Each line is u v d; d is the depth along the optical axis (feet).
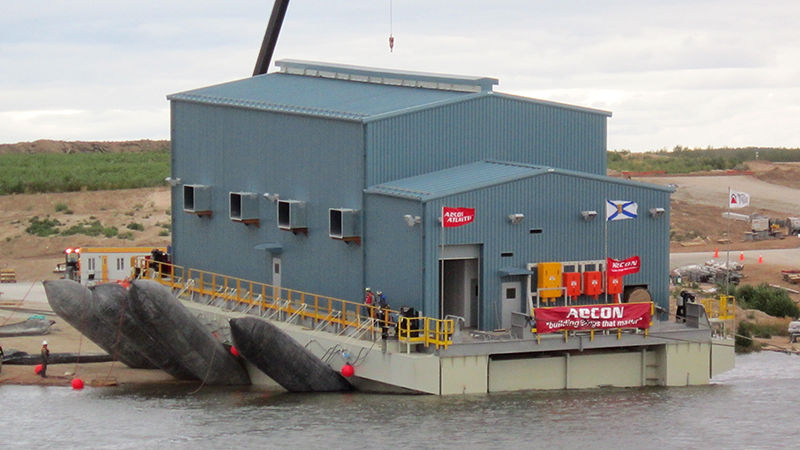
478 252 185.06
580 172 195.83
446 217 178.29
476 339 177.27
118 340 210.18
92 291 210.79
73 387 198.70
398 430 159.84
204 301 231.30
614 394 181.88
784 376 206.59
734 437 157.48
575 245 191.11
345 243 198.18
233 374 201.05
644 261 197.06
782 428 162.09
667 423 164.35
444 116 199.41
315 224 205.98
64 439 162.09
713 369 191.93
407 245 183.52
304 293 201.67
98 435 163.63
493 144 204.54
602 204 192.95
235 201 222.89
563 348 179.32
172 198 248.93
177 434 162.81
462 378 175.11
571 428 160.66
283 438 158.20
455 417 165.78
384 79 226.17
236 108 226.58
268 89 236.63
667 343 187.32
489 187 183.62
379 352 178.81
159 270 247.70
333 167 200.44
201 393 193.88
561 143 211.41
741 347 242.78
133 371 214.07
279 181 215.31
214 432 163.02
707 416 168.76
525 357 181.37
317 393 186.70
